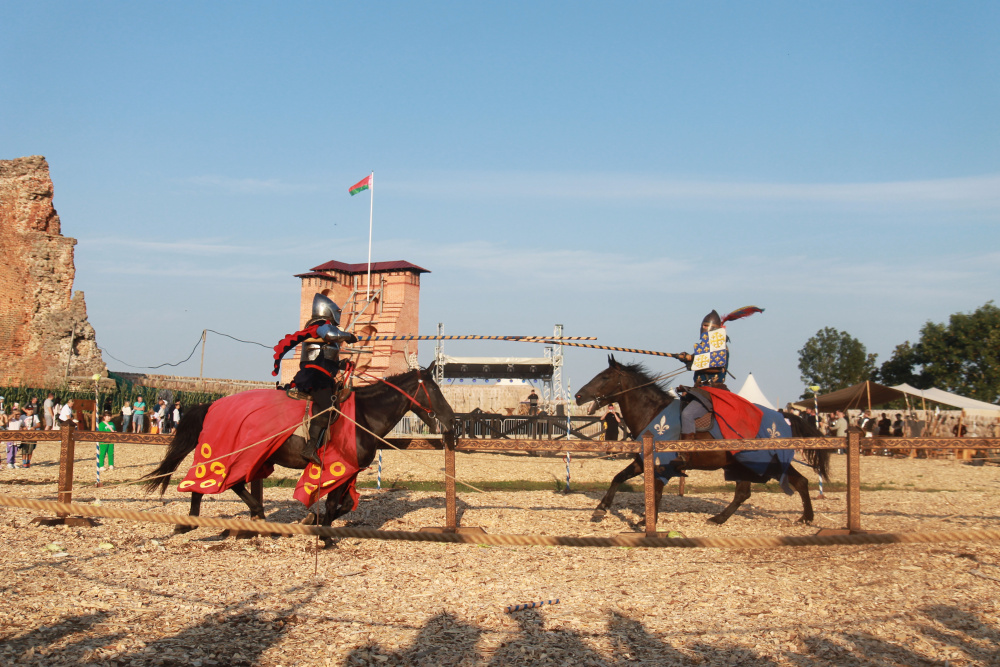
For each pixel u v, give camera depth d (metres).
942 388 47.62
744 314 10.41
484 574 7.45
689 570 7.61
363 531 5.20
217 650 5.23
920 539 5.03
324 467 8.84
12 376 34.78
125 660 5.01
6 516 10.39
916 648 5.37
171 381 38.19
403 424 28.75
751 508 12.40
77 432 10.00
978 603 6.41
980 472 20.98
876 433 29.59
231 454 8.93
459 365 32.78
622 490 15.44
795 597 6.60
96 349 36.59
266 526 5.40
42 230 37.25
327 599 6.48
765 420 9.96
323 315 9.16
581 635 5.63
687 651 5.32
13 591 6.55
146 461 19.88
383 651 5.26
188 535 9.34
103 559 7.89
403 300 33.75
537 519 10.80
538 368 32.09
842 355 52.06
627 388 10.60
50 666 4.88
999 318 46.31
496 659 5.15
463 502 12.64
